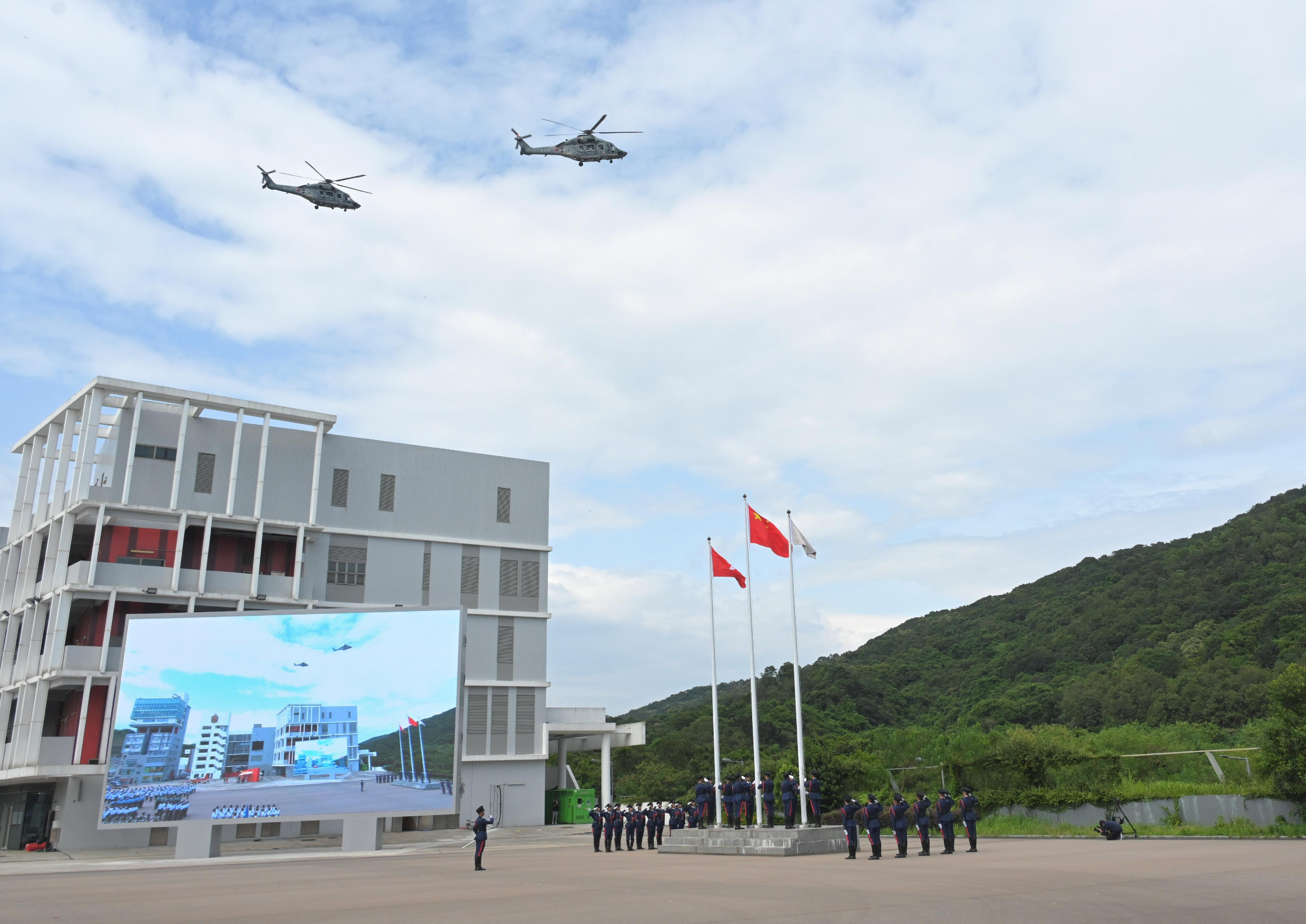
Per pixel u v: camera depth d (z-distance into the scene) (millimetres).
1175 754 34656
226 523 52125
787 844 28375
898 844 27031
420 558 59094
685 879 20953
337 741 40062
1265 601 98250
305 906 17547
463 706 41375
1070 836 33156
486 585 60812
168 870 30672
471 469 62281
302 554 54062
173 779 38312
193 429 53656
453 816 53156
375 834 39531
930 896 16141
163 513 50062
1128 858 22828
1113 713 87312
